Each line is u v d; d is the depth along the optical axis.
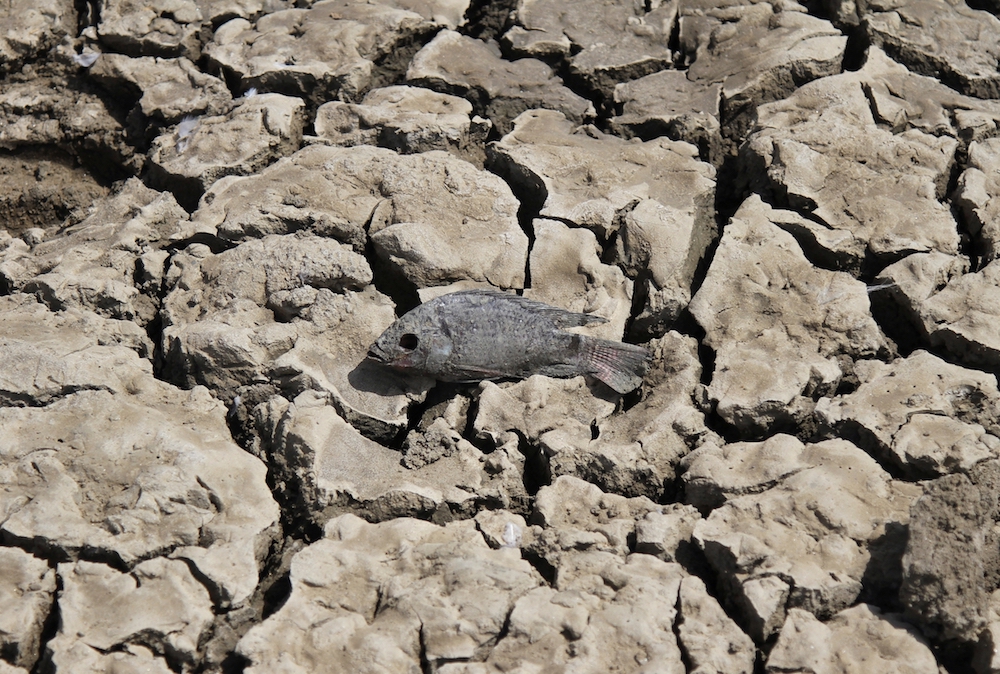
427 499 5.42
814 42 7.93
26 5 8.37
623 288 6.42
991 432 5.69
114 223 7.05
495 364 5.96
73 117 7.93
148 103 7.78
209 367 5.96
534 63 8.10
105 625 4.84
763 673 4.74
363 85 7.96
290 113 7.58
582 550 5.18
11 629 4.80
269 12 8.51
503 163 7.24
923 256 6.48
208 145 7.41
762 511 5.20
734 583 4.98
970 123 7.48
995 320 6.13
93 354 5.93
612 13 8.41
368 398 5.92
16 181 7.91
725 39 8.18
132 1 8.36
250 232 6.70
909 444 5.44
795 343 6.13
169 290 6.56
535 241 6.62
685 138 7.50
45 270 6.70
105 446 5.48
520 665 4.66
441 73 7.92
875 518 5.14
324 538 5.24
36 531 5.09
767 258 6.51
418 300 6.42
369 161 7.09
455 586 4.95
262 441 5.77
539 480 5.73
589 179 7.06
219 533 5.18
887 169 7.08
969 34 8.27
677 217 6.72
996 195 6.96
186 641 4.82
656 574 5.04
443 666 4.70
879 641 4.74
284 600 5.02
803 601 4.86
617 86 7.95
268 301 6.29
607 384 5.97
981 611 4.72
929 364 5.93
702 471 5.42
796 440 5.57
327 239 6.54
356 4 8.44
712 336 6.24
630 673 4.63
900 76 7.88
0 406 5.72
